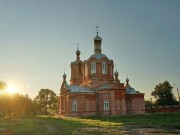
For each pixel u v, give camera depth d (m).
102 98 65.69
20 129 36.53
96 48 73.75
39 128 37.53
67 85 72.19
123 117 56.41
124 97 65.62
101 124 40.12
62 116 72.81
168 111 76.62
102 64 71.00
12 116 84.75
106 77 70.81
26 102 90.25
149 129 32.03
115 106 64.38
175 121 42.41
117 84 65.88
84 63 75.19
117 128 33.91
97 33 74.56
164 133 27.89
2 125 45.19
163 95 117.94
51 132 31.47
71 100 66.38
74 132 30.59
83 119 55.22
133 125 37.38
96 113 65.44
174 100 116.50
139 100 70.88
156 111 77.88
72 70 82.81
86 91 66.44
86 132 30.20
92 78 69.88
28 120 59.66
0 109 87.12
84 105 65.25
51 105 127.12
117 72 80.50
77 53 84.00
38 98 126.25
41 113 125.31
